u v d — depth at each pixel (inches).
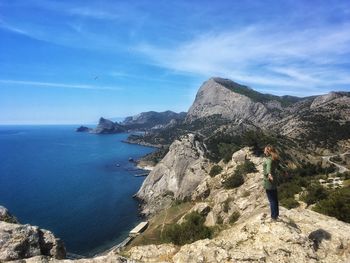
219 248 613.6
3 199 5108.3
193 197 3976.4
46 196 5374.0
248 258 571.2
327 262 567.2
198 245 647.1
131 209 4945.9
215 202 2805.1
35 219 4168.3
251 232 652.1
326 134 7652.6
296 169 4566.9
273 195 657.0
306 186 2647.6
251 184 2790.4
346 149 6766.7
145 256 741.9
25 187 6018.7
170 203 5128.0
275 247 590.6
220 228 1368.1
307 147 6914.4
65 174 7480.3
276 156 657.0
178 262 609.0
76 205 4909.0
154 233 3262.8
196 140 6727.4
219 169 4271.7
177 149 6254.9
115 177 7347.4
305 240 600.7
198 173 5408.5
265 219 677.9
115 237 3700.8
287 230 626.2
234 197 2691.9
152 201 5452.8
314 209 1160.2
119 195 5738.2
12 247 534.9
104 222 4205.2
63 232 3782.0
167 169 6067.9
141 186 6048.2
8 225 571.8
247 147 3700.8
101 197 5502.0
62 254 604.7
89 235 3730.3
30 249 550.0
